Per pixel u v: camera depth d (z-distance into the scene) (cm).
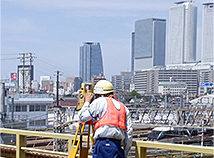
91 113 381
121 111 382
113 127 370
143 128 5631
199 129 4131
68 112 4741
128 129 384
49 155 507
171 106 5075
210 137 4169
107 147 367
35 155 520
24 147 533
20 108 5525
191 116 4625
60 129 3253
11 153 562
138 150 392
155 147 377
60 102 8250
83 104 418
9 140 2847
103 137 372
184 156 2172
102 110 379
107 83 412
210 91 19975
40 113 5716
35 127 5191
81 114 389
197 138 4044
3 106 2727
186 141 3966
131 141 385
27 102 5578
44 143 3631
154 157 2445
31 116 5625
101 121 375
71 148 439
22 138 540
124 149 389
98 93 409
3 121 2706
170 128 3991
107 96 407
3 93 2748
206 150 340
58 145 3062
